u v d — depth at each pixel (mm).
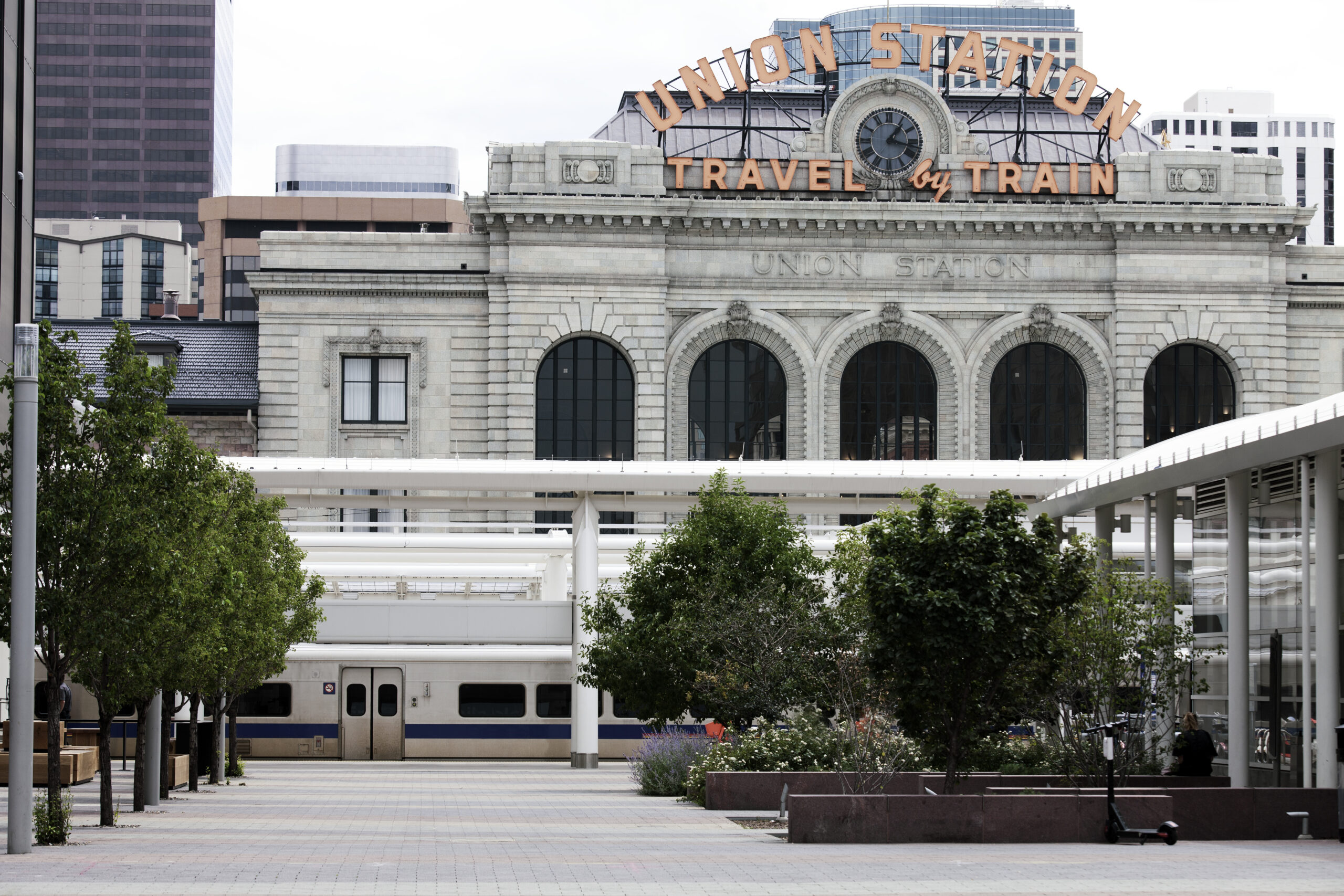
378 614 48312
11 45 37688
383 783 39625
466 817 28469
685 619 35781
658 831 25188
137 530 24281
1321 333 66250
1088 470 47719
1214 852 21562
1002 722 25438
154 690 27938
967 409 64812
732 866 19500
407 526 51062
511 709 51531
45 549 23953
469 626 48406
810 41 67062
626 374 65125
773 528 37812
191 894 16625
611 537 51844
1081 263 65375
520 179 64250
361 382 65562
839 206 64312
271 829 25703
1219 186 65812
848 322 64812
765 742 31969
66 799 26844
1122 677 26609
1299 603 28781
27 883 17719
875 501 48781
